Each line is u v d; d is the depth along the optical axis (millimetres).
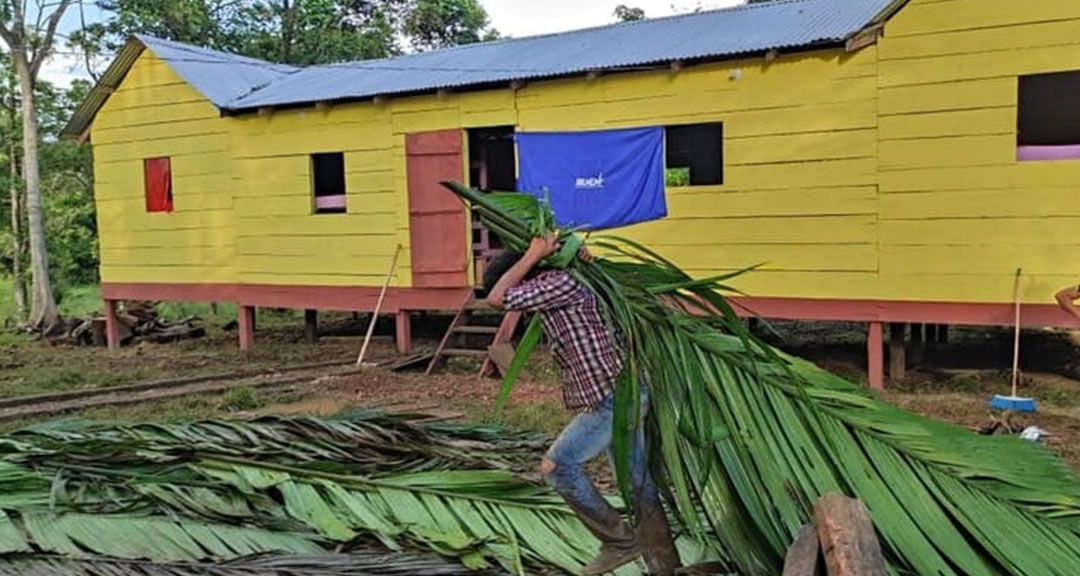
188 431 5309
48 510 4164
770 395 3752
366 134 12289
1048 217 8555
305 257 12945
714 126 12852
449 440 5891
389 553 4172
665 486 3777
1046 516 3668
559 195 10625
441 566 4062
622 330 3584
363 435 5402
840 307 9531
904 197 9141
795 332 13664
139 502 4316
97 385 11000
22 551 3902
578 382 3588
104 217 14727
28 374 11977
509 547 4180
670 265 3924
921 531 3520
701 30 11258
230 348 14023
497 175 14328
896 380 9648
